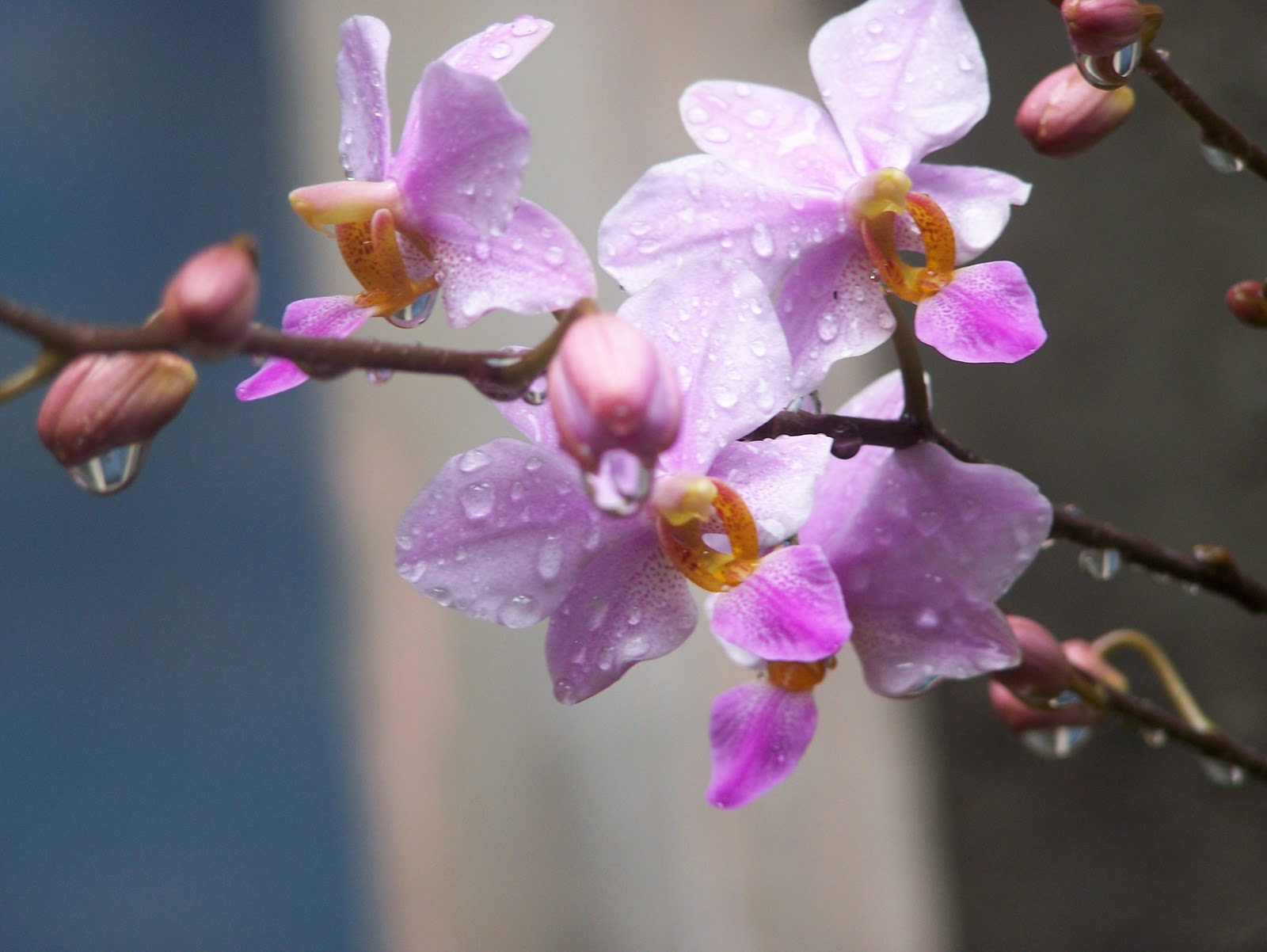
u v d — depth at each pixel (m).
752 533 0.25
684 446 0.25
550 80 0.58
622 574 0.26
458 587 0.25
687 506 0.25
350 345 0.24
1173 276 0.40
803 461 0.26
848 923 0.49
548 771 0.57
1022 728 0.29
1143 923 0.41
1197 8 0.36
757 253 0.26
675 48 0.56
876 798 0.49
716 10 0.56
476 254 0.25
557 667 0.26
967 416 0.44
